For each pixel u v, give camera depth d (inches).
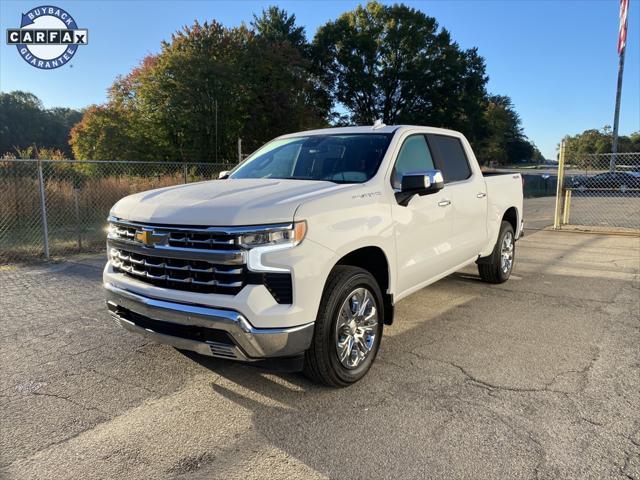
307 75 1214.3
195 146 950.4
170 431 115.1
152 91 945.5
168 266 121.7
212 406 127.0
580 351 162.9
